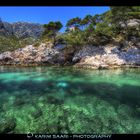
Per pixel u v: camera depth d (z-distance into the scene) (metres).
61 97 12.62
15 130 7.16
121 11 34.38
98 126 7.52
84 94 13.39
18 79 21.97
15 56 48.81
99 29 35.69
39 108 10.08
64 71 28.61
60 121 8.11
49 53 43.62
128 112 9.16
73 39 40.28
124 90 14.42
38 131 7.11
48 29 52.44
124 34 35.50
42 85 17.58
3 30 161.00
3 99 12.21
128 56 30.73
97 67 29.39
